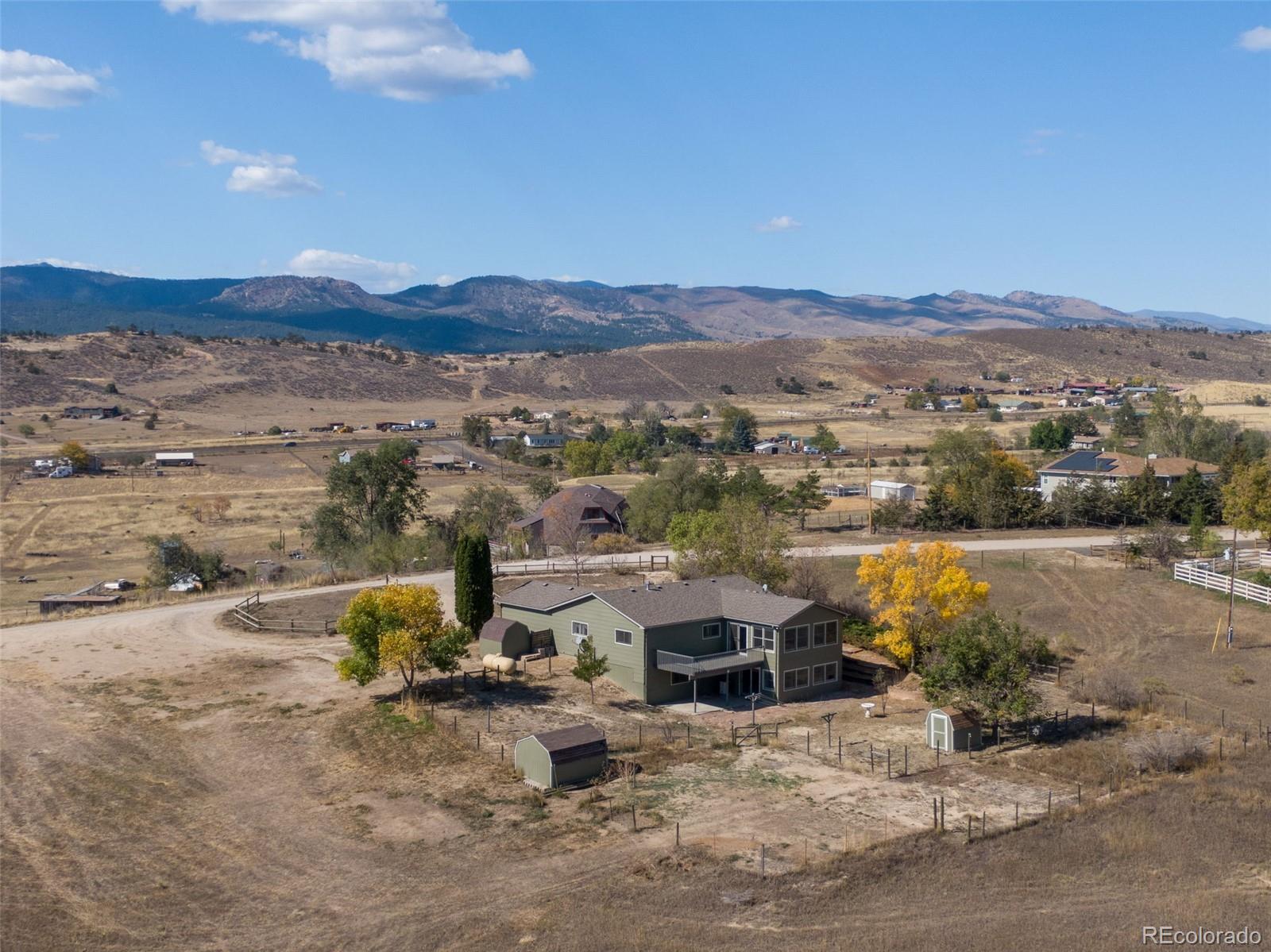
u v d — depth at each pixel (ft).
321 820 119.14
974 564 255.70
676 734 149.07
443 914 95.86
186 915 97.35
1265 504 258.78
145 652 192.85
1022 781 127.95
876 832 111.96
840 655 177.58
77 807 123.65
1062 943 87.40
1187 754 131.44
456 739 143.74
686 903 95.71
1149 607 218.38
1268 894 96.27
